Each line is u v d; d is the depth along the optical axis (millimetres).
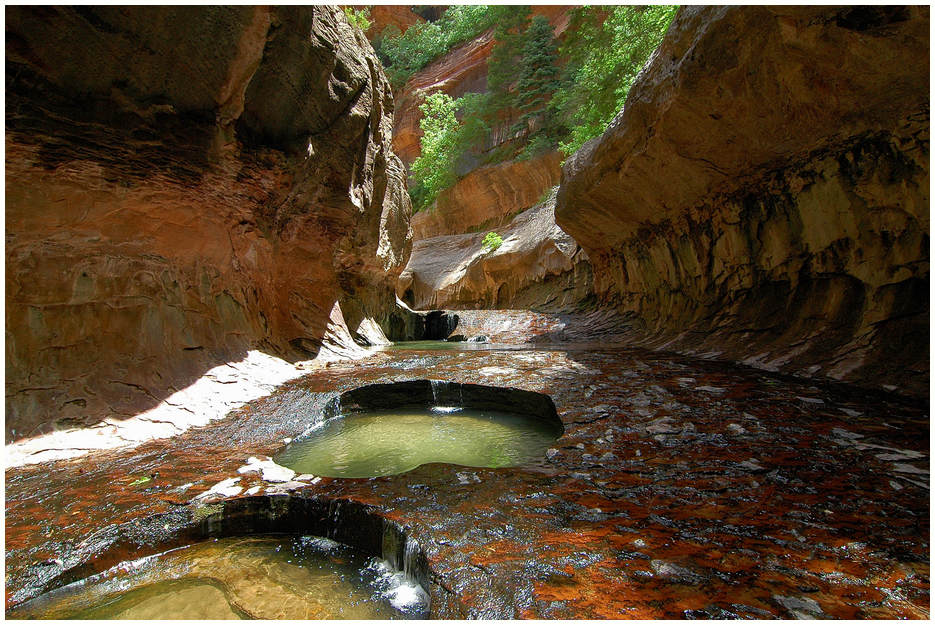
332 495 2645
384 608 1917
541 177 22625
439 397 5715
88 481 2982
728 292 7414
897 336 4410
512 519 2271
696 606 1552
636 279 10734
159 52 3979
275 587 2105
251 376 5688
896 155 4320
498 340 12312
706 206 7234
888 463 2705
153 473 3121
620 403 4426
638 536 2051
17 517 2492
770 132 5191
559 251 15445
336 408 5148
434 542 2066
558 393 4938
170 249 5211
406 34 34938
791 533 2016
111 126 4070
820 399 3979
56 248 4129
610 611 1546
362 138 8875
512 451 3717
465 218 26734
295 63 5500
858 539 1940
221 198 5637
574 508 2369
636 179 7809
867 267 4836
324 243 8711
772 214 6094
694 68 5098
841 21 3770
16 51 3344
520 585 1726
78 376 4078
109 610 1923
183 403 4578
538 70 23500
